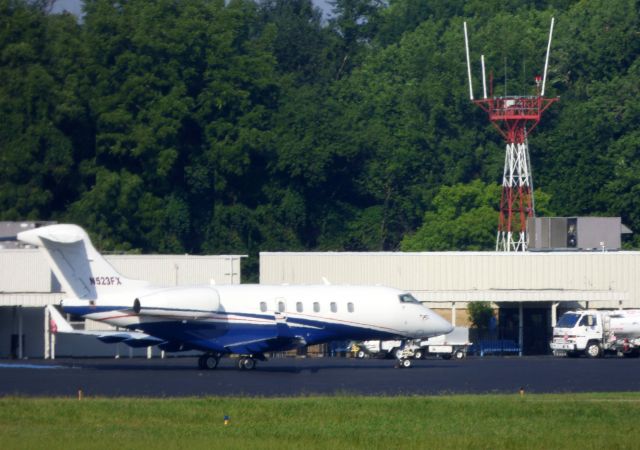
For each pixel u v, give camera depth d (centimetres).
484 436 13538
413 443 12938
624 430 14062
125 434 13462
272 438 13250
